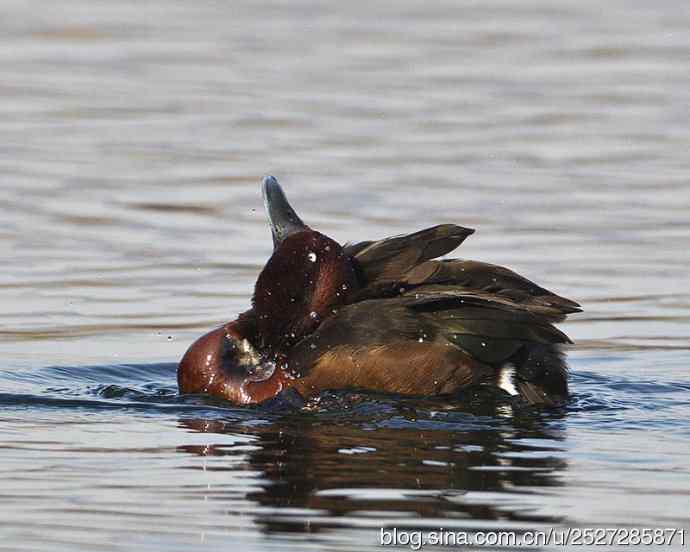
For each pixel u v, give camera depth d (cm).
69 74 3231
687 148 2691
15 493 1095
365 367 1364
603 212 2309
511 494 1095
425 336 1363
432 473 1141
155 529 1016
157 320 1825
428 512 1049
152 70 3297
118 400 1430
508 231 2203
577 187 2448
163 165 2553
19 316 1833
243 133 2777
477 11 3984
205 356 1437
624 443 1243
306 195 2362
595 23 3822
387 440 1247
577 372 1580
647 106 3011
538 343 1366
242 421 1330
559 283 1964
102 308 1875
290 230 1521
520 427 1297
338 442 1240
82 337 1752
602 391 1466
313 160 2592
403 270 1449
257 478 1131
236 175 2492
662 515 1050
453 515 1043
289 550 975
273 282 1431
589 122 2888
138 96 3058
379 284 1423
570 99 3072
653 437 1267
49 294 1927
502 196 2386
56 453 1211
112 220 2258
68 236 2180
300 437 1260
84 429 1303
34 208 2302
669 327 1797
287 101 3039
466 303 1366
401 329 1366
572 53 3484
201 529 1016
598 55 3459
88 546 984
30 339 1739
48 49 3466
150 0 4094
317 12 3984
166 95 3072
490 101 3058
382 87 3177
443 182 2469
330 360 1373
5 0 3966
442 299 1364
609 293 1934
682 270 2033
